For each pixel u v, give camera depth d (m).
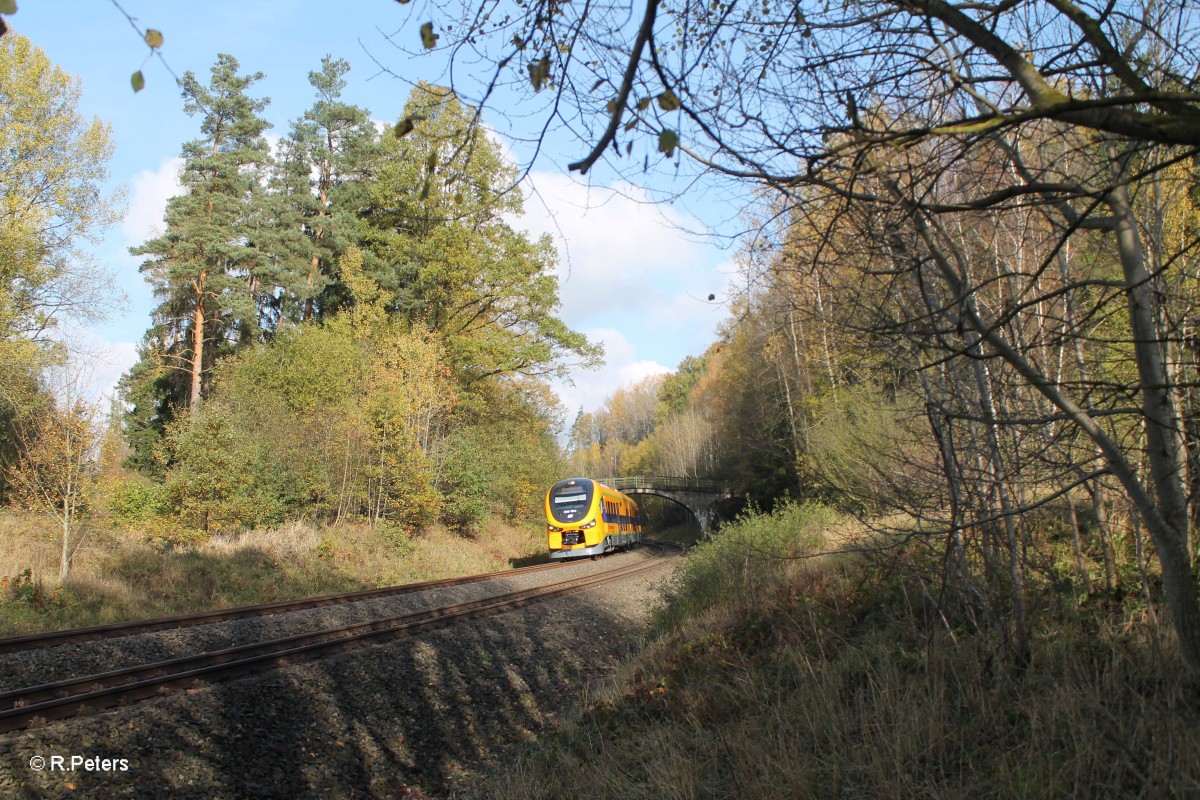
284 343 34.50
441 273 32.50
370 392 29.89
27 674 8.69
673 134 2.95
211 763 6.67
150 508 22.28
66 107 22.25
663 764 6.16
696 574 13.84
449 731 8.91
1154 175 4.60
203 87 37.12
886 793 4.73
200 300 36.66
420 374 30.14
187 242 35.69
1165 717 4.20
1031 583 6.37
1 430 22.78
